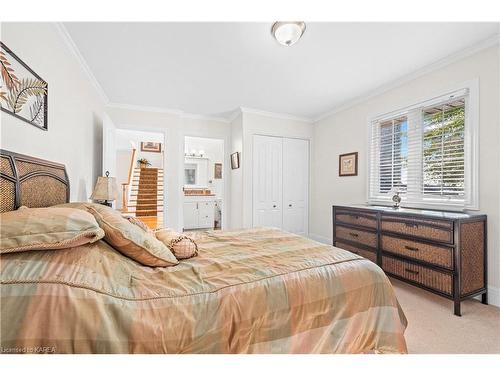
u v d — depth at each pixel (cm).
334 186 400
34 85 150
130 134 599
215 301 93
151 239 124
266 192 414
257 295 100
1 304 67
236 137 422
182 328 83
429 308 202
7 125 125
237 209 417
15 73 132
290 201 434
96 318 74
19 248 76
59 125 190
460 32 195
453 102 240
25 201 126
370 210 271
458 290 189
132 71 262
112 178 256
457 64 231
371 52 226
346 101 360
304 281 112
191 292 96
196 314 87
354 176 361
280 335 98
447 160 243
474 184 217
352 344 112
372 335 118
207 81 290
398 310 130
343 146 381
